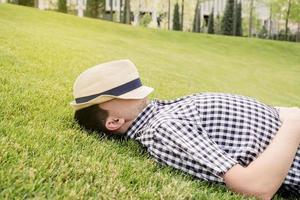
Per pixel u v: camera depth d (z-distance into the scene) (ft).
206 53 133.18
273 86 79.30
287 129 9.43
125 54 71.87
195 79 55.93
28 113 12.53
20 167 7.93
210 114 9.70
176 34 161.07
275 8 253.44
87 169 8.77
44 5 238.89
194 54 123.24
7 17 111.86
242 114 9.73
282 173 8.91
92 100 10.50
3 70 20.48
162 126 9.59
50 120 12.17
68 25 128.06
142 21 263.29
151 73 46.16
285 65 138.00
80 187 7.91
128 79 10.44
